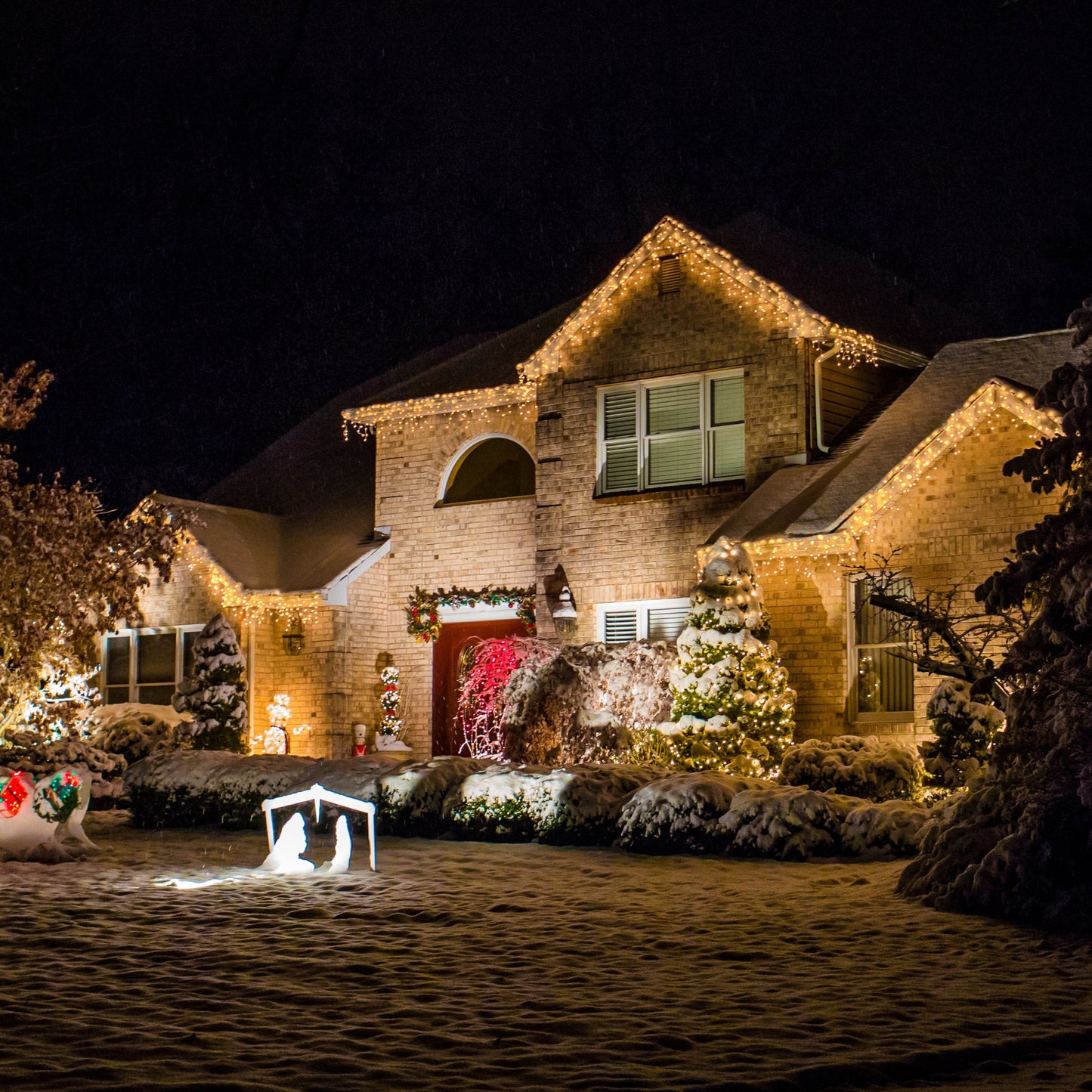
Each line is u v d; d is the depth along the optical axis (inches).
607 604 936.9
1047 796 440.1
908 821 573.0
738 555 775.7
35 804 590.6
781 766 717.3
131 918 434.3
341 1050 270.5
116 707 1021.2
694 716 753.6
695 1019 303.1
